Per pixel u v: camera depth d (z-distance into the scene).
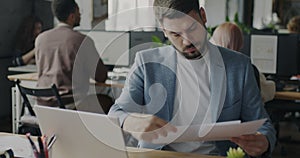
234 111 1.65
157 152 1.54
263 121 1.44
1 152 1.42
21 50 5.56
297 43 3.86
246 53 3.96
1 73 5.55
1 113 5.59
